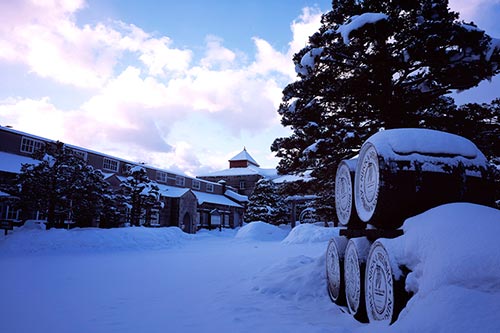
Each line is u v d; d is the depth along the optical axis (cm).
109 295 582
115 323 406
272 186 4612
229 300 542
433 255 274
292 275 646
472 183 380
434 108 754
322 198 1186
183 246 1911
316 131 727
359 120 763
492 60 599
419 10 650
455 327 204
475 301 214
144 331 374
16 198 1747
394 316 296
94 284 692
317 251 1330
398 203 371
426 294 256
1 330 378
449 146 398
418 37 622
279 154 866
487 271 236
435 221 308
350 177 515
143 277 788
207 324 400
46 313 455
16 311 466
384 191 375
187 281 730
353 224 509
